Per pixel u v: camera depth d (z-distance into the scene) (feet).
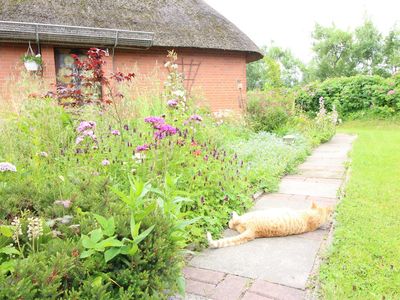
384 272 8.71
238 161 17.76
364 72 135.95
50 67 34.65
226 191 13.88
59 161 12.25
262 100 36.32
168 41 38.78
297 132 33.55
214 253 10.27
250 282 8.59
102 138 14.21
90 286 6.02
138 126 17.02
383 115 54.49
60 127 14.66
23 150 12.73
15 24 30.68
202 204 12.44
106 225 6.70
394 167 20.75
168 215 8.49
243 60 45.91
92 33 33.42
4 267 5.70
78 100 19.69
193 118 16.44
